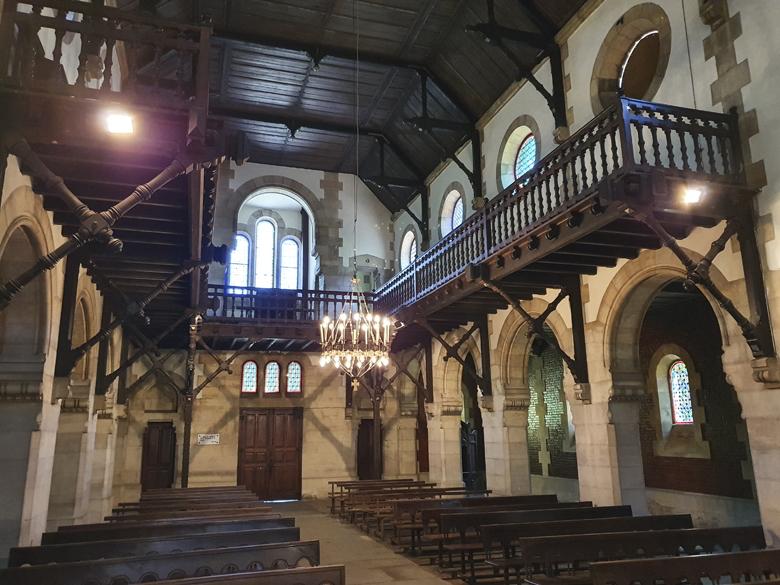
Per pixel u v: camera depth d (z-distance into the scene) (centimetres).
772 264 729
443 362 1652
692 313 1329
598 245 920
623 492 988
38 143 572
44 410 790
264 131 1833
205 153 558
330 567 473
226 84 1611
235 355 1598
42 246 718
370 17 1354
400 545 1089
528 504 1014
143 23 553
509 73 1360
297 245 2211
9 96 519
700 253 839
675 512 1359
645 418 1473
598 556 662
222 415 1817
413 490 1363
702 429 1297
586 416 1066
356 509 1295
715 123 812
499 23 1278
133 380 1773
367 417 2017
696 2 872
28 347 766
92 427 1147
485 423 1425
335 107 1722
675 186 716
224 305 1638
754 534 708
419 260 1409
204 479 1766
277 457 1886
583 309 1083
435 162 1791
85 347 874
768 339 724
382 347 1267
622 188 698
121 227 809
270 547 584
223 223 1925
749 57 777
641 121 725
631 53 1070
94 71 625
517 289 1178
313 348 1911
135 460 1742
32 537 762
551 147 1221
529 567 650
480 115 1512
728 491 1223
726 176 754
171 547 649
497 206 1050
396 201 1981
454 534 1043
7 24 518
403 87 1623
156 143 552
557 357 1755
